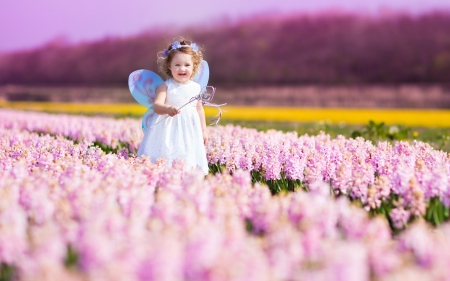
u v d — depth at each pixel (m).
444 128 16.16
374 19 36.12
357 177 4.87
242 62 38.56
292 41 38.00
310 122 17.86
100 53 41.16
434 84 34.00
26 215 3.99
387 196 4.70
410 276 2.71
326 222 3.57
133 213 3.67
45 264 2.75
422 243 3.27
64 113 20.41
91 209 3.78
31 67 41.84
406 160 6.14
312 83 36.97
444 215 4.55
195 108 7.24
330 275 2.81
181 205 3.83
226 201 3.96
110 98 36.56
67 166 5.33
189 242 3.06
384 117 22.17
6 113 17.06
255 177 6.37
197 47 7.29
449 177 5.14
